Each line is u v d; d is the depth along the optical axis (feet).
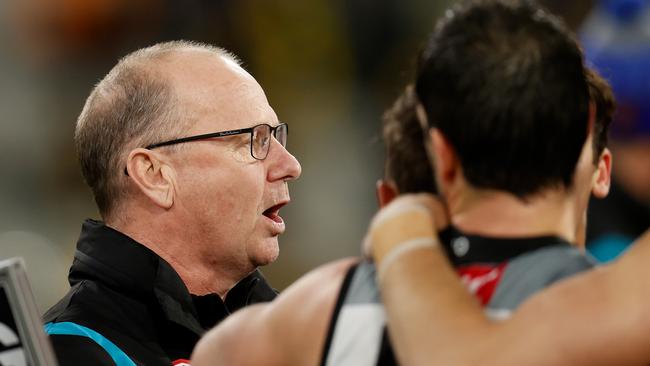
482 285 15.44
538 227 15.67
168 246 27.12
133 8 81.15
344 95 87.20
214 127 26.96
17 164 76.84
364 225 83.05
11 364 19.33
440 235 16.22
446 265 15.49
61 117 79.46
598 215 29.58
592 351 14.12
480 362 14.28
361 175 84.64
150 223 27.09
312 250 80.43
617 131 28.63
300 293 16.96
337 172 84.89
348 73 87.86
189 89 27.09
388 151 17.67
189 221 27.02
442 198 16.56
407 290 15.17
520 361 14.17
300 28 86.02
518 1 15.98
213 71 27.50
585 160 16.44
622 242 29.19
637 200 28.99
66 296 26.66
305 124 85.61
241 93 27.53
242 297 28.55
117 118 27.14
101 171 27.48
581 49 15.94
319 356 16.11
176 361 25.90
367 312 16.01
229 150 27.07
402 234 15.87
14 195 75.82
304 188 82.74
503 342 14.32
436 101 15.81
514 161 15.43
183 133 26.86
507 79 15.15
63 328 25.09
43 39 79.97
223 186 26.94
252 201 27.27
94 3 80.48
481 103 15.25
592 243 29.71
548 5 71.87
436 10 85.87
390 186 17.84
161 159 26.91
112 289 26.25
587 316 14.21
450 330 14.61
